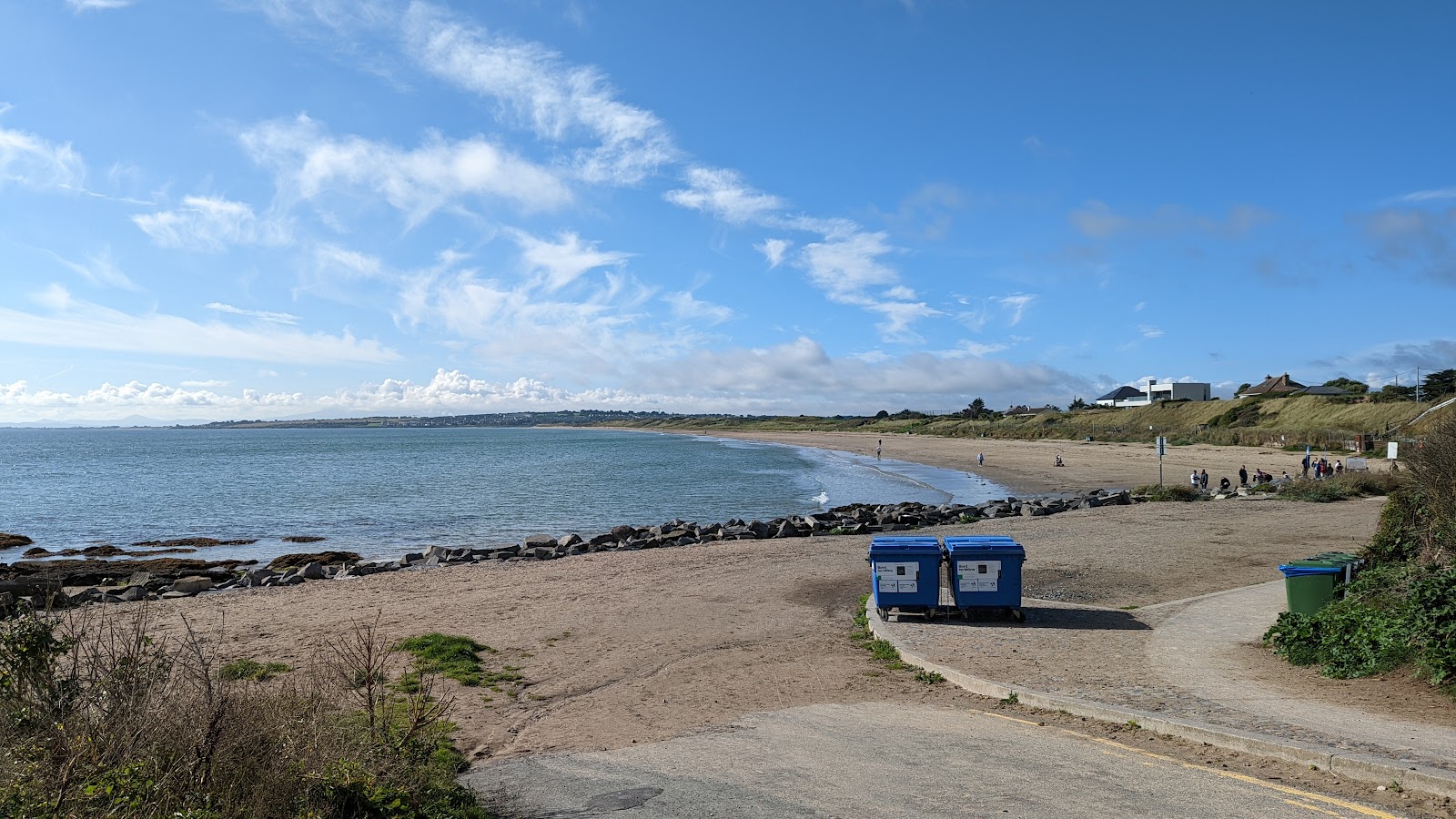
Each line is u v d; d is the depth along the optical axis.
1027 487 47.91
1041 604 13.19
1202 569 16.50
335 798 4.87
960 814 5.05
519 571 18.95
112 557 27.03
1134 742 6.64
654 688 9.23
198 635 12.13
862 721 7.60
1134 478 50.91
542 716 8.26
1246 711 7.10
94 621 12.11
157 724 4.84
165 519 36.91
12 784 4.10
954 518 30.11
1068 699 7.74
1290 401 80.50
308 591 16.94
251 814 4.48
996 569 11.82
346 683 7.34
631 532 27.41
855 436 153.75
